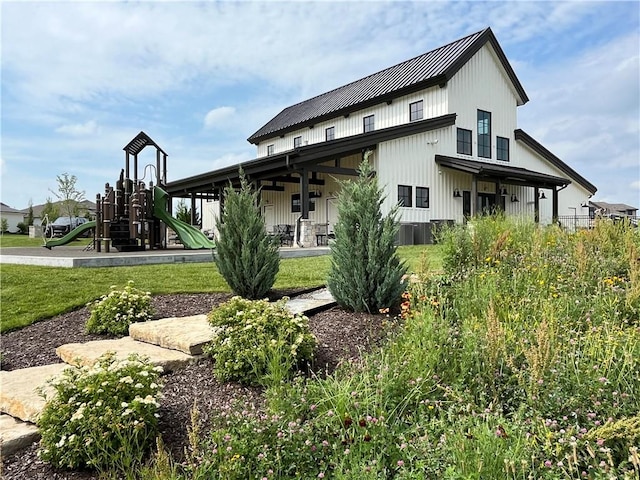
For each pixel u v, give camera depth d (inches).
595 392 89.4
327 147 490.9
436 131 620.1
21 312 203.6
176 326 157.6
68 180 1091.3
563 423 82.9
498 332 103.5
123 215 493.7
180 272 295.3
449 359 107.2
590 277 169.6
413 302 152.1
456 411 88.0
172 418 100.1
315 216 693.3
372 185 181.5
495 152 713.6
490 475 67.7
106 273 287.4
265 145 994.7
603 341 106.8
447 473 68.2
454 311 142.9
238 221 217.8
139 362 102.7
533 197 761.0
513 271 182.2
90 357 136.4
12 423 105.3
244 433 83.2
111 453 83.7
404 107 689.6
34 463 89.3
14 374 130.0
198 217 955.3
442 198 625.0
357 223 177.8
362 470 71.7
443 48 747.4
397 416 89.9
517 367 104.4
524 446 73.3
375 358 113.5
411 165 587.5
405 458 77.6
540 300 144.3
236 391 113.3
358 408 87.1
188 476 78.2
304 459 79.8
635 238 223.3
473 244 215.0
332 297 203.5
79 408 86.2
